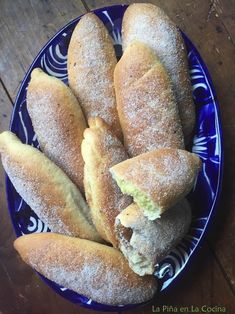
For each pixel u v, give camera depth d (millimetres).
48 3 434
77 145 376
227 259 389
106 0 427
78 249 366
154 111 355
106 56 384
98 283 363
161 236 350
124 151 365
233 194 391
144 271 356
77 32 385
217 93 401
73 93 386
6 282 432
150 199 332
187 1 413
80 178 380
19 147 378
